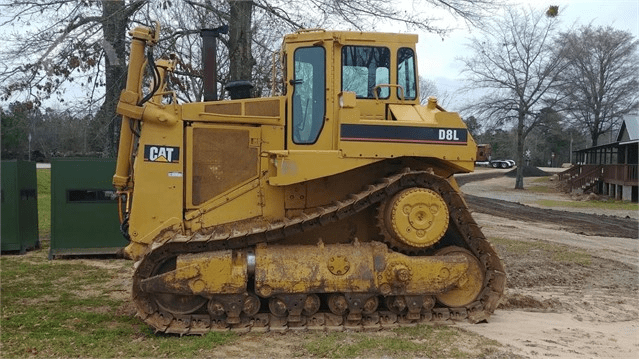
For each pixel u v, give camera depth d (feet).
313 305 20.13
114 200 37.22
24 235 39.73
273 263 19.80
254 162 21.83
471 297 21.83
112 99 43.80
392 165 22.15
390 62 22.45
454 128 20.88
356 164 20.30
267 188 21.79
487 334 19.95
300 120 21.95
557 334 20.40
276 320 20.25
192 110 21.40
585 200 103.09
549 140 245.04
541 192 120.88
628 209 85.35
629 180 100.22
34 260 36.37
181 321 19.93
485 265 21.89
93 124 46.70
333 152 20.24
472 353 17.70
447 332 19.85
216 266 19.43
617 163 115.65
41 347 18.21
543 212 77.00
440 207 20.54
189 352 17.66
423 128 20.63
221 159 21.62
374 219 22.04
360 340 18.72
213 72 23.58
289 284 19.60
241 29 41.14
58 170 36.63
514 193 118.42
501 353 17.75
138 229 20.81
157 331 19.53
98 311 23.43
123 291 27.40
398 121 20.68
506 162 218.79
